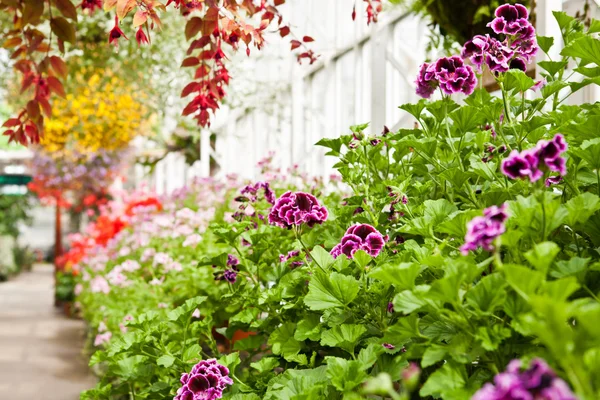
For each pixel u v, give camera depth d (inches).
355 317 66.7
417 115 76.0
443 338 52.2
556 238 58.9
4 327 355.9
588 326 30.5
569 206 47.6
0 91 275.7
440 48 138.9
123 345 84.0
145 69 234.1
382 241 63.9
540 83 78.3
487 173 63.7
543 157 41.4
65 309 426.9
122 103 294.8
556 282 34.7
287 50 227.1
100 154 412.5
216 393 65.7
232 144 308.0
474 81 66.6
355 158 87.0
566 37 72.3
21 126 109.8
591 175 58.9
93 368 211.5
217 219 193.6
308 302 61.8
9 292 596.1
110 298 193.8
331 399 60.3
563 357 30.9
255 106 247.8
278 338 79.4
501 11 65.5
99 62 222.5
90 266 270.7
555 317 30.4
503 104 75.6
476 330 44.3
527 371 27.9
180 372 86.4
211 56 100.7
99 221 341.1
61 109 289.4
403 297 45.6
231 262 93.8
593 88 97.3
